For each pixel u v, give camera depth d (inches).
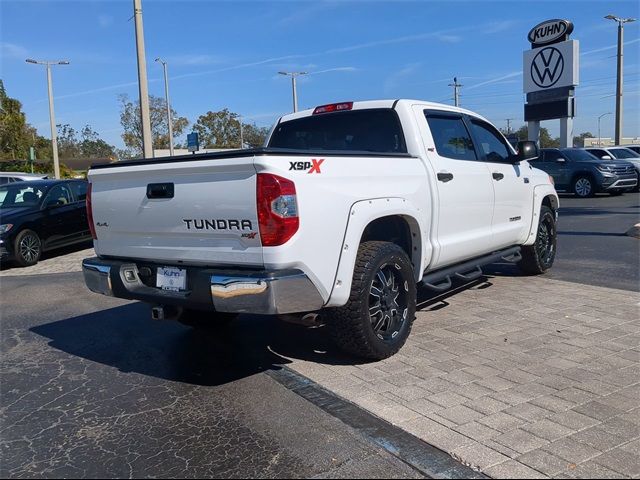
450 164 227.6
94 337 240.7
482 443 134.6
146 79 595.2
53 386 186.7
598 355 189.5
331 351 204.8
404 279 194.4
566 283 295.9
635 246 404.2
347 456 133.2
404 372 180.1
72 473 132.1
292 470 128.6
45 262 474.3
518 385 166.9
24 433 153.3
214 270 165.0
